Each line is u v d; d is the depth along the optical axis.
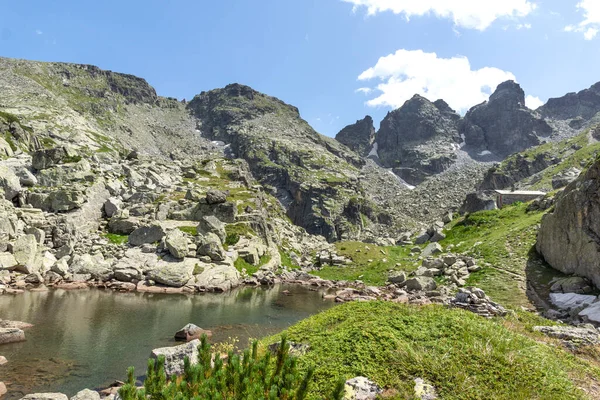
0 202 45.75
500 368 12.49
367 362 12.74
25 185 59.66
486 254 50.03
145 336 24.80
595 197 35.06
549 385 11.83
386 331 14.59
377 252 71.62
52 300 33.66
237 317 32.38
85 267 44.22
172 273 45.03
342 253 71.75
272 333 27.38
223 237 58.56
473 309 22.44
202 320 30.41
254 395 8.17
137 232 53.19
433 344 13.78
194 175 97.19
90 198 57.75
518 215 62.81
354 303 19.70
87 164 68.25
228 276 48.97
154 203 67.06
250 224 66.38
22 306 30.56
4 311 28.55
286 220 119.12
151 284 43.62
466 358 12.93
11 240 42.97
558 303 32.66
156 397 8.52
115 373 18.48
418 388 11.55
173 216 63.72
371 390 11.34
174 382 9.05
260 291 47.81
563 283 35.59
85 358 20.23
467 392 11.36
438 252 59.88
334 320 17.59
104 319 28.42
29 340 22.47
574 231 37.38
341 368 12.38
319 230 182.62
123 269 44.94
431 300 37.94
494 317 21.02
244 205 76.81
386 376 12.05
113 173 75.19
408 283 47.66
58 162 66.44
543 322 21.92
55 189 57.56
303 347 14.48
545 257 42.69
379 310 18.11
